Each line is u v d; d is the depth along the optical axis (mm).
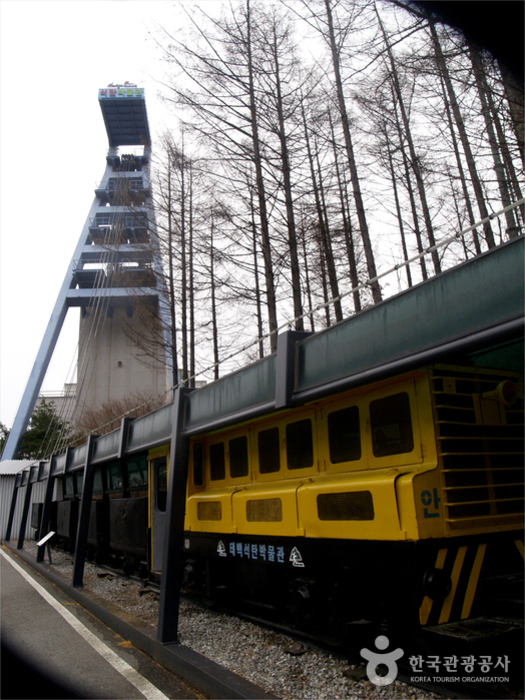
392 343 3791
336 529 5027
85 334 50406
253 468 6910
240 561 7250
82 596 9195
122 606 8273
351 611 5016
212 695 4520
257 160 11180
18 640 6820
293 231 10938
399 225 13781
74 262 53312
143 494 10586
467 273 3289
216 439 7883
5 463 26344
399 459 4797
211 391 6113
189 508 8062
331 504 5133
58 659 5895
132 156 42750
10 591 10883
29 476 19359
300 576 5879
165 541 6137
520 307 2949
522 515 4848
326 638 5340
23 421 44031
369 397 5184
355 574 4824
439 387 4676
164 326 21859
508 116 6926
